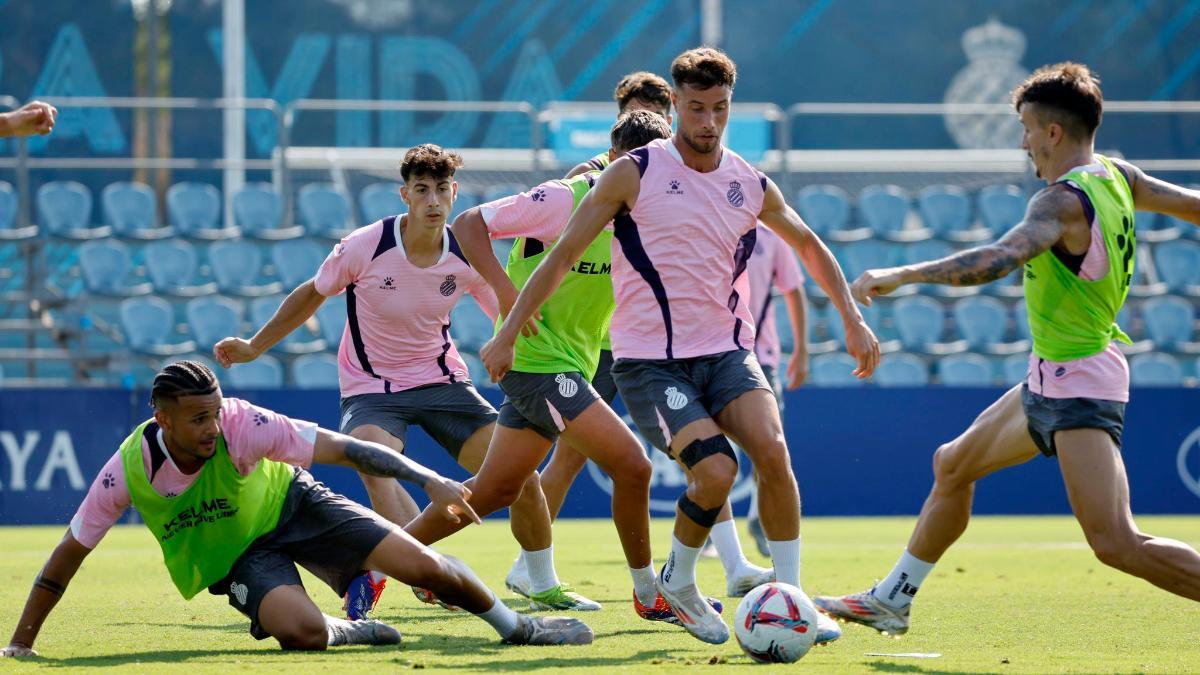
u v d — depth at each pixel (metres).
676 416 18.08
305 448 17.97
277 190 66.06
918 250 67.31
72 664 16.97
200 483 17.98
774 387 33.47
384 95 80.31
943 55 86.06
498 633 19.19
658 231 18.41
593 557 36.19
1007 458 18.44
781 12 85.62
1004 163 76.75
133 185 66.88
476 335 60.44
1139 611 24.19
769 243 33.41
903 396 50.16
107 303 62.06
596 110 73.25
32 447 48.00
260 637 18.64
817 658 17.73
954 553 37.94
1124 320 66.25
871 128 85.62
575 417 20.05
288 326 24.05
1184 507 50.66
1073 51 87.06
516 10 81.25
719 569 32.25
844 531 45.62
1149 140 85.94
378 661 17.11
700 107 18.23
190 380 16.98
